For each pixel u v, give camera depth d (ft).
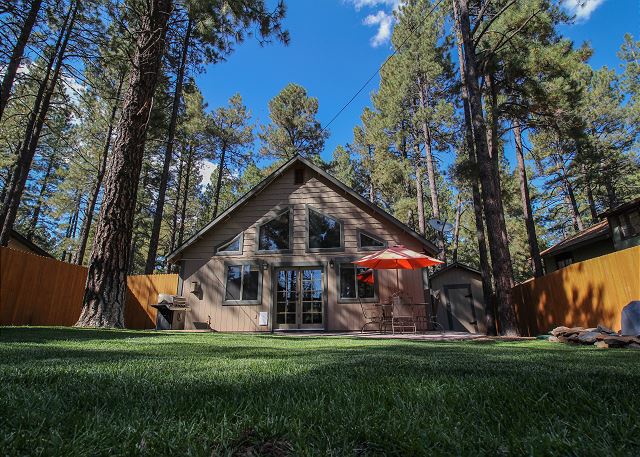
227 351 10.62
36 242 92.07
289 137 84.94
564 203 83.25
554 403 3.73
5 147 55.31
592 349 13.94
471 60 32.58
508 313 27.68
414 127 65.62
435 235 86.63
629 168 70.95
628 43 79.51
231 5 21.68
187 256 37.37
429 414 3.37
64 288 32.55
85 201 78.13
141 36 24.27
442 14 55.36
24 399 3.62
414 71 61.87
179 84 41.16
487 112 39.55
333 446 2.63
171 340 14.38
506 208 86.28
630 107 73.46
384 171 68.18
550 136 63.67
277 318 35.63
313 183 38.50
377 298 34.45
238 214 38.27
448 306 46.37
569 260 51.06
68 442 2.56
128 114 22.54
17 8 26.94
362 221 36.83
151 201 85.05
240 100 79.05
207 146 74.90
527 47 38.24
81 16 33.06
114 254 20.57
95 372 5.58
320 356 9.41
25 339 11.66
